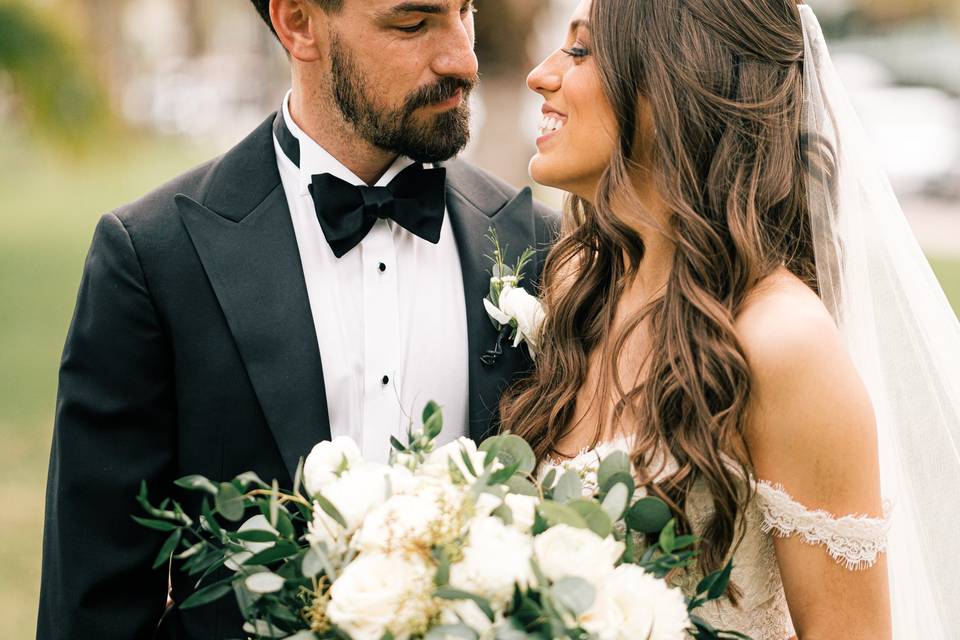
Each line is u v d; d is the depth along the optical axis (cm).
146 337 201
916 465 204
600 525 156
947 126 1291
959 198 1255
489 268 223
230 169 215
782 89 193
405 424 213
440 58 203
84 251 1270
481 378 215
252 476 158
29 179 1809
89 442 201
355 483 158
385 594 144
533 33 701
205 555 162
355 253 214
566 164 201
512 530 151
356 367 211
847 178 202
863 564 178
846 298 201
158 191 212
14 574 484
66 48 823
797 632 185
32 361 826
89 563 201
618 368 206
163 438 205
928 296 206
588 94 197
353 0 199
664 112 190
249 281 205
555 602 140
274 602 158
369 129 207
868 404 178
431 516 150
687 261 191
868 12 2231
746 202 191
